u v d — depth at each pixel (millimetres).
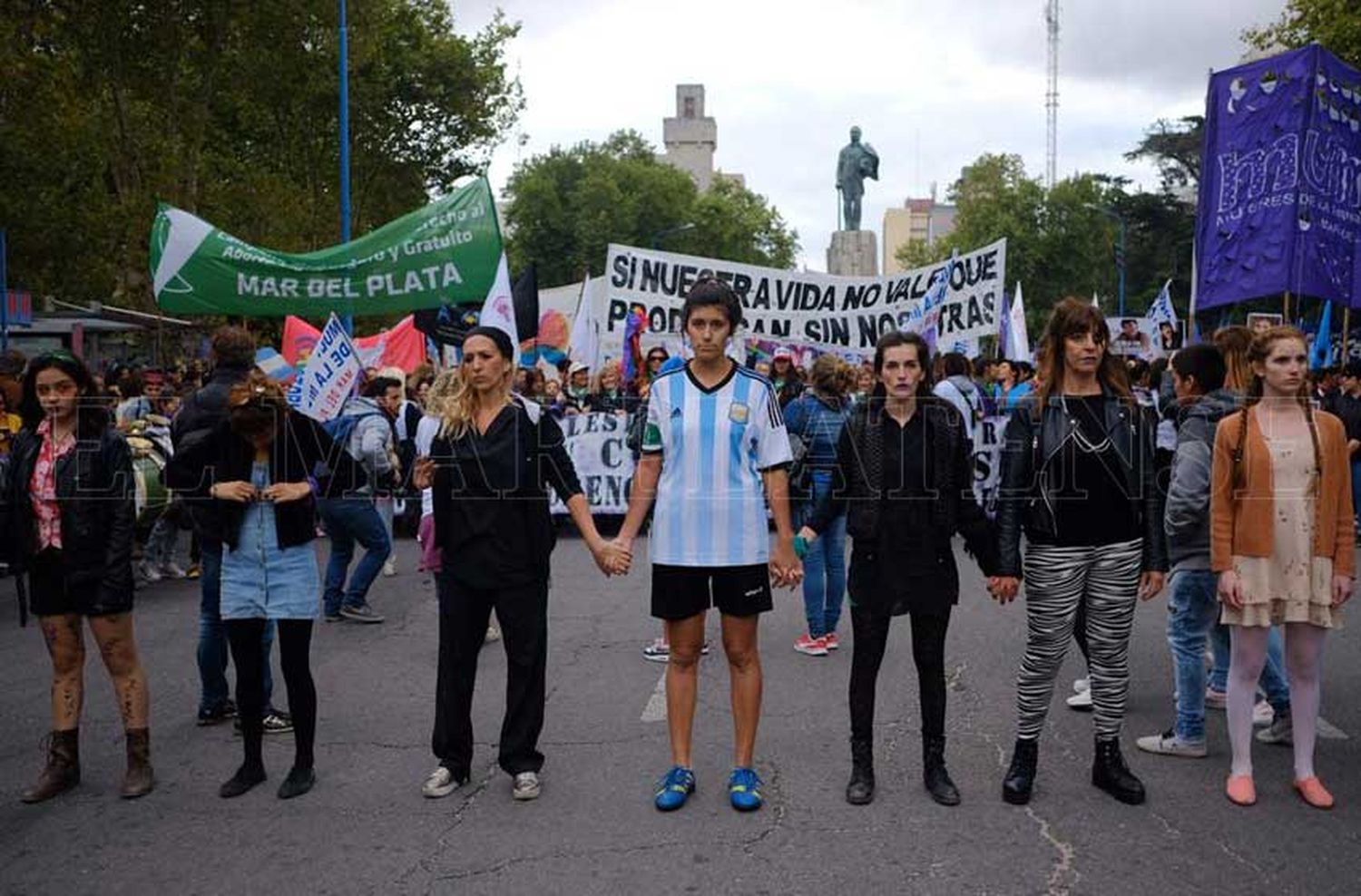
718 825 4242
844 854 3965
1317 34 23031
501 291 8789
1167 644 6953
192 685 6355
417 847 4098
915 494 4410
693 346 4363
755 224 76312
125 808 4527
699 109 139250
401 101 32594
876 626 4488
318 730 5473
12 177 18844
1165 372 10070
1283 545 4316
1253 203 8008
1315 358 13414
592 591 8805
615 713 5676
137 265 23078
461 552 4543
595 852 4020
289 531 4559
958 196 70125
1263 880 3719
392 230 11117
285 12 22172
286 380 7480
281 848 4113
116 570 4562
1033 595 4414
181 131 22969
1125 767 4500
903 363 4359
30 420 4758
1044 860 3891
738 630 4434
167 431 10094
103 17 19734
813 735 5266
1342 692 5852
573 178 64750
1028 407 4422
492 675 6371
